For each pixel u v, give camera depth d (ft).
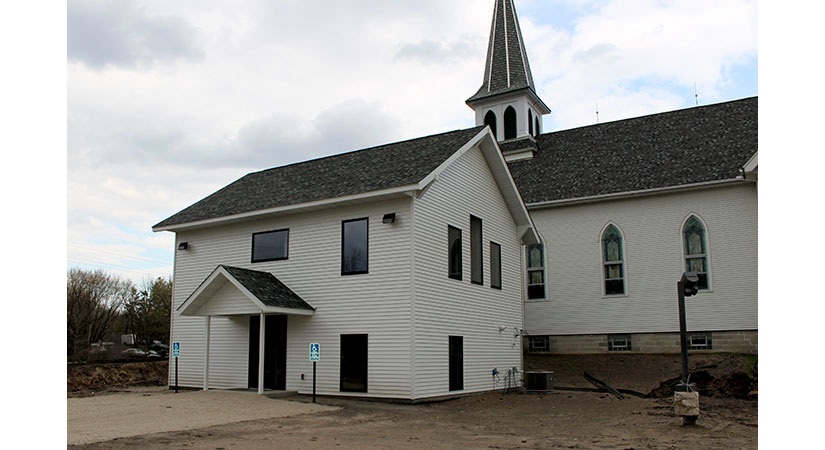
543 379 75.31
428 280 62.85
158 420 46.37
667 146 101.30
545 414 55.01
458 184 70.44
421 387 59.98
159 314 220.23
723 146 95.35
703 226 90.89
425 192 63.57
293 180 76.54
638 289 94.48
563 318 99.55
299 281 68.08
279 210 68.03
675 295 91.66
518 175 111.14
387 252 62.49
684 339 47.21
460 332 67.92
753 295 86.33
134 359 166.30
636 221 95.86
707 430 44.06
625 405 62.44
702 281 90.22
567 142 115.24
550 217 102.73
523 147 115.34
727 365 79.82
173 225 77.51
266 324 70.08
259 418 48.44
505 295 79.66
